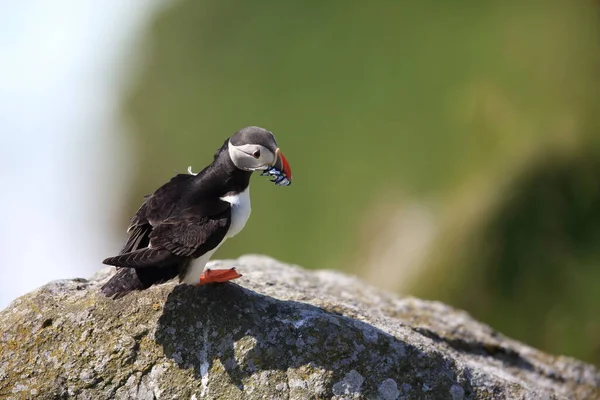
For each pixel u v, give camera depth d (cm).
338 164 1773
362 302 855
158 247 620
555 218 1423
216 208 651
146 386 644
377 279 1546
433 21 1886
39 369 645
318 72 1978
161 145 2241
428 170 1645
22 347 658
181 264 645
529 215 1435
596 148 1477
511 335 1391
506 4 1827
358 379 665
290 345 673
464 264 1430
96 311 682
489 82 1688
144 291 698
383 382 669
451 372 705
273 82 2050
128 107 2456
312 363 664
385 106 1806
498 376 748
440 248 1481
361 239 1653
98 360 652
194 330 673
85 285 730
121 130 2441
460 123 1677
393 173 1681
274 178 664
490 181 1509
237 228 667
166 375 649
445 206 1556
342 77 1933
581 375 891
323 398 650
